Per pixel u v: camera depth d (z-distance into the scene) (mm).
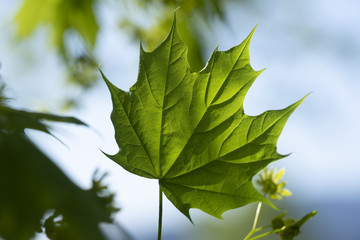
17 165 575
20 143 585
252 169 685
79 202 582
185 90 676
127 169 678
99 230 581
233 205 688
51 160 592
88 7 1393
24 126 621
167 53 672
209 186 687
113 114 672
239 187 687
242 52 675
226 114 680
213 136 682
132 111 674
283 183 743
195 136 682
